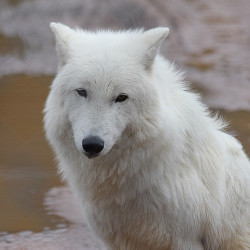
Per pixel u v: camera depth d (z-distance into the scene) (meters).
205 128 13.05
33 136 23.91
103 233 13.31
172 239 12.88
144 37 12.20
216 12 38.84
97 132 11.56
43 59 32.47
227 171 13.42
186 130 12.62
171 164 12.43
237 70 30.81
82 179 12.72
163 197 12.51
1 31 36.12
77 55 12.03
